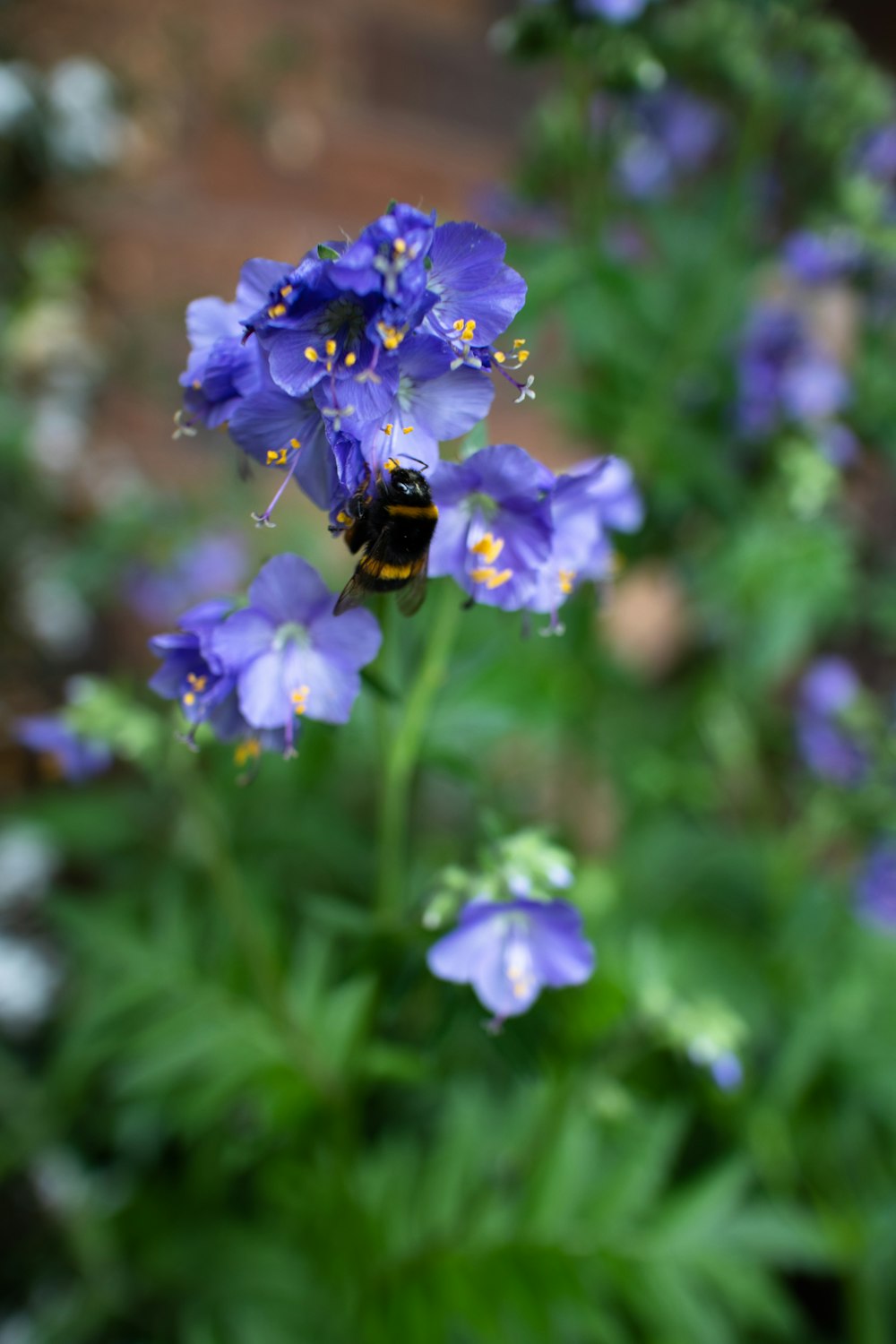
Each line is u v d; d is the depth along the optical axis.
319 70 0.66
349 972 0.31
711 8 0.43
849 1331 0.42
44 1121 0.44
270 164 0.66
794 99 0.45
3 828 0.46
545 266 0.39
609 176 0.47
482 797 0.48
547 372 0.70
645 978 0.35
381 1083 0.44
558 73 0.73
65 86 0.57
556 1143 0.36
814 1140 0.43
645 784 0.48
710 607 0.48
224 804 0.44
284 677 0.27
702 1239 0.36
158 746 0.37
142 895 0.46
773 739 0.56
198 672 0.27
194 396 0.26
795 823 0.57
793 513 0.45
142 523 0.52
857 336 0.50
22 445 0.53
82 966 0.49
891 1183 0.43
